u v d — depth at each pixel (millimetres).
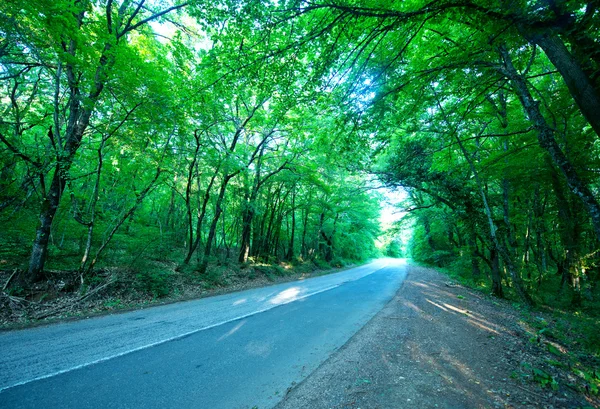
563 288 13250
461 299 10109
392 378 3701
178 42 10383
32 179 8719
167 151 11602
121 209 11852
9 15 6449
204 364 4215
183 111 10289
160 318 6934
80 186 11867
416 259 37812
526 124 9672
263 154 18844
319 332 5879
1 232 8469
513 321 7301
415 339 5320
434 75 5957
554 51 3738
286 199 23703
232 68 5371
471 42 5664
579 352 5430
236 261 18531
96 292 8297
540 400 3287
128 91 8531
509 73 6172
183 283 11555
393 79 5703
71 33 6781
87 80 8055
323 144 8812
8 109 9391
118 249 11594
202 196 16469
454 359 4391
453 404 3086
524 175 10867
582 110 3549
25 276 7691
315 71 5164
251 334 5695
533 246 16766
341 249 36469
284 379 3768
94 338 5293
